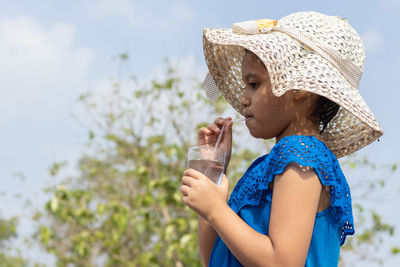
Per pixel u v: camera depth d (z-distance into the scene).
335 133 1.86
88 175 6.84
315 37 1.61
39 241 6.67
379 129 1.60
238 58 2.08
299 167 1.40
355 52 1.68
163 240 5.71
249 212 1.50
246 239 1.35
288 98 1.57
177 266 5.54
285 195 1.38
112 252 5.69
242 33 1.78
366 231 5.61
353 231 1.56
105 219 6.06
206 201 1.41
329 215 1.48
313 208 1.38
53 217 6.34
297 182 1.39
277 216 1.37
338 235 1.50
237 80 2.10
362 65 1.71
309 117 1.60
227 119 1.97
